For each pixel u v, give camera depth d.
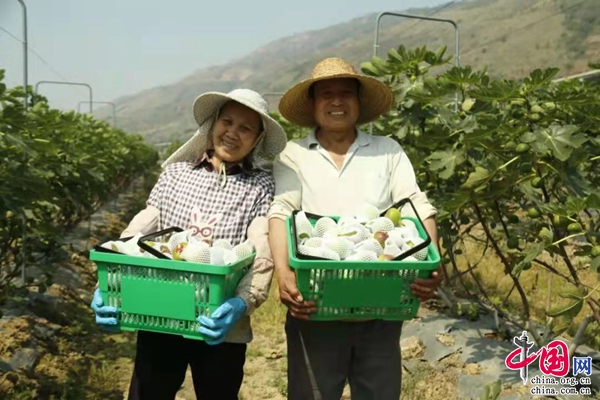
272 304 6.64
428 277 2.52
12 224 5.68
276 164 3.10
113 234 12.38
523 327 5.09
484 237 8.55
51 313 6.30
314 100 3.09
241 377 2.95
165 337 2.85
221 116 2.90
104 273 2.55
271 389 4.81
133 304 2.54
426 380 4.62
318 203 2.98
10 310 5.98
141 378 2.86
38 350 5.34
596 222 3.99
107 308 2.54
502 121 3.98
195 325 2.52
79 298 7.22
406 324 5.57
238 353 2.89
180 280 2.49
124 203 17.73
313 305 2.56
